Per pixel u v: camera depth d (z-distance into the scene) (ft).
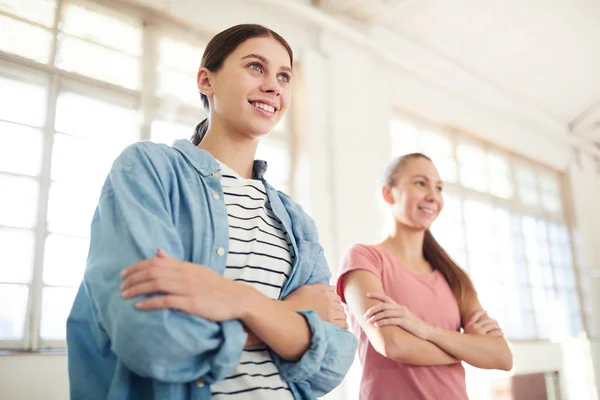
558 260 19.62
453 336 5.20
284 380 3.27
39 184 7.82
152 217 2.99
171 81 9.80
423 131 15.78
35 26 8.38
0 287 7.18
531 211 19.12
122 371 2.84
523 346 15.98
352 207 11.66
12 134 7.75
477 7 14.01
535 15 14.55
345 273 5.68
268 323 3.02
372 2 12.69
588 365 18.22
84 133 8.45
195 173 3.49
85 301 3.06
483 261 16.81
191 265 2.83
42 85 8.20
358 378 10.37
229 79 3.83
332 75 12.26
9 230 7.41
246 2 11.07
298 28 12.05
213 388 2.98
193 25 10.19
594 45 15.93
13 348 7.11
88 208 8.20
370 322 5.15
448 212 16.12
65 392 6.93
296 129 11.62
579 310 19.60
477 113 16.99
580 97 18.79
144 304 2.60
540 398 16.17
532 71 16.96
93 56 8.91
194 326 2.69
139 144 3.39
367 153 12.46
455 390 5.14
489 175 17.93
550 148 19.97
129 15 9.54
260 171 4.08
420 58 14.97
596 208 21.20
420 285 5.68
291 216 4.06
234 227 3.48
